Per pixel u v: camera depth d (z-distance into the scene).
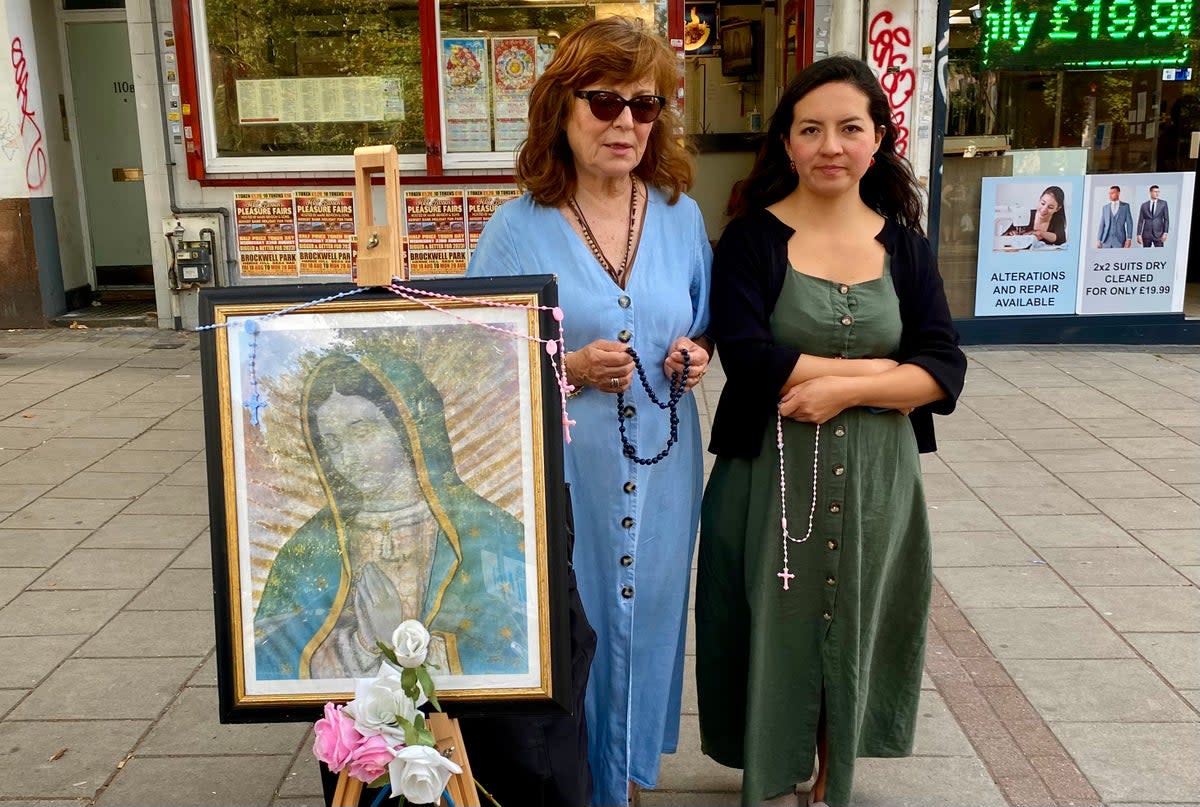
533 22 7.19
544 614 1.81
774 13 9.83
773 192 2.34
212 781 2.66
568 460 2.22
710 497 2.43
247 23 7.33
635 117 2.09
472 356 1.80
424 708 1.84
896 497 2.27
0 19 7.70
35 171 8.07
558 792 2.02
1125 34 7.12
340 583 1.80
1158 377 6.68
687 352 2.16
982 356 7.26
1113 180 7.31
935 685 3.12
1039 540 4.20
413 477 1.81
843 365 2.19
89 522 4.40
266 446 1.79
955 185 7.34
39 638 3.40
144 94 7.49
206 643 3.37
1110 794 2.59
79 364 7.07
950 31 7.17
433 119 7.29
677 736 2.55
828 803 2.35
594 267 2.17
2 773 2.68
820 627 2.28
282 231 7.61
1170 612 3.56
